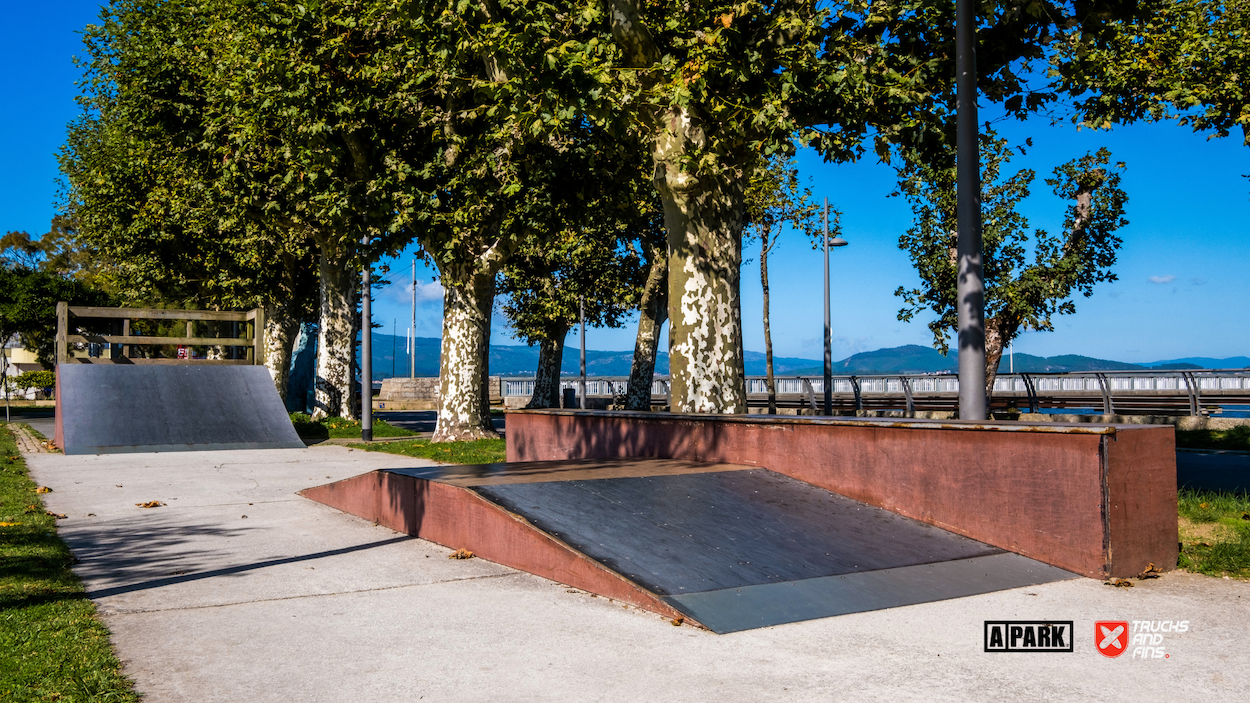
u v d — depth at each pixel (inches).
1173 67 592.7
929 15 452.8
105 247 1316.4
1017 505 259.4
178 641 186.4
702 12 433.7
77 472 542.0
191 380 780.6
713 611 200.8
